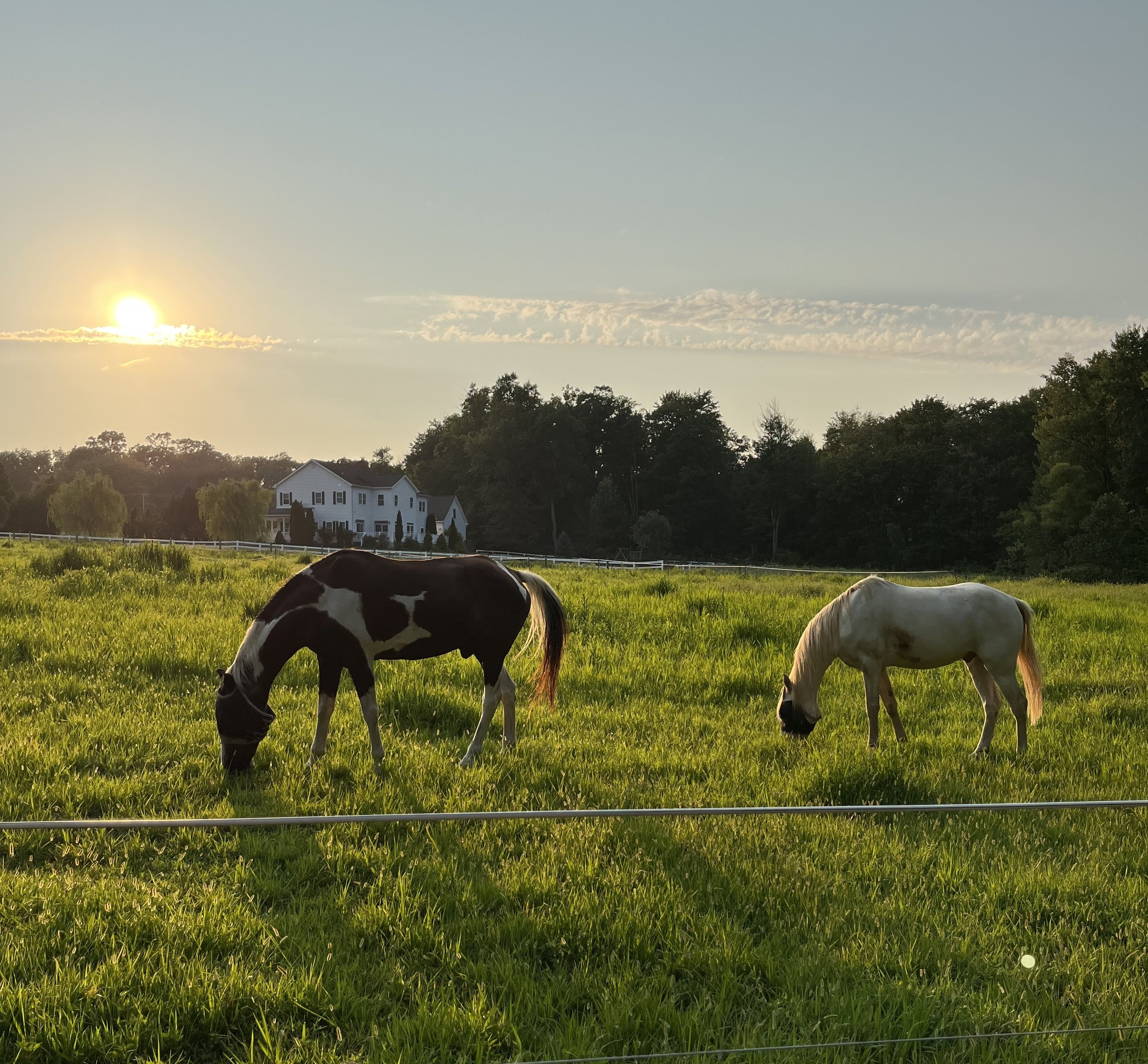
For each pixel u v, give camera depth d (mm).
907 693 10625
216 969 3996
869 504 74188
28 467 172250
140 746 7109
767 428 79312
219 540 58594
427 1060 3449
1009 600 8227
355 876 5109
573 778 6840
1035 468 63906
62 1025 3508
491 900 4777
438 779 6730
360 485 80438
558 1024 3773
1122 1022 3930
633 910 4656
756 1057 3523
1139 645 13633
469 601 7273
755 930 4711
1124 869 5605
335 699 7062
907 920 4770
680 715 9195
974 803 6273
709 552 82625
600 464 91250
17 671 9273
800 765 7484
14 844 5117
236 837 5438
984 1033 3803
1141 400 51562
